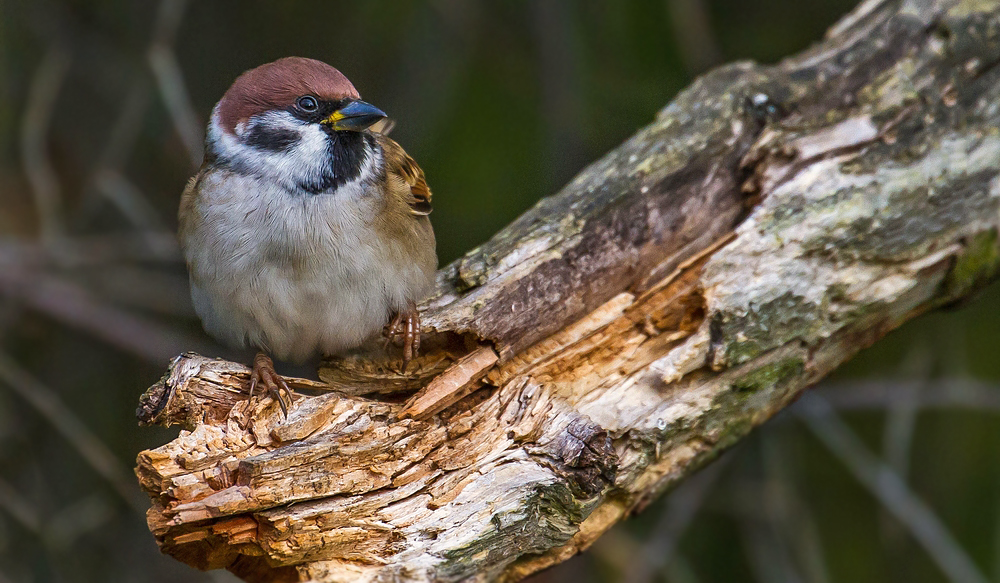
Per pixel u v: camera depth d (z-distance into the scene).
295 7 11.11
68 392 11.54
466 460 6.16
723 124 7.57
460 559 5.86
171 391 6.39
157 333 11.35
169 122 11.68
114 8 11.72
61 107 12.04
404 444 6.08
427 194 7.54
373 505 5.91
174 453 5.82
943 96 7.46
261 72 7.15
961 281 7.43
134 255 11.45
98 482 11.11
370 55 10.84
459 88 10.63
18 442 11.17
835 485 11.15
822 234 7.01
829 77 7.71
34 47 11.64
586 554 10.84
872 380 10.92
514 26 10.66
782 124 7.42
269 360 6.50
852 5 10.44
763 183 7.23
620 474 6.69
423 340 7.02
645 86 10.27
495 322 6.84
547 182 10.25
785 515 10.48
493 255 7.12
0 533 10.38
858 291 7.12
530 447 6.23
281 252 6.85
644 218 7.32
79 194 12.24
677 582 10.24
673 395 6.82
